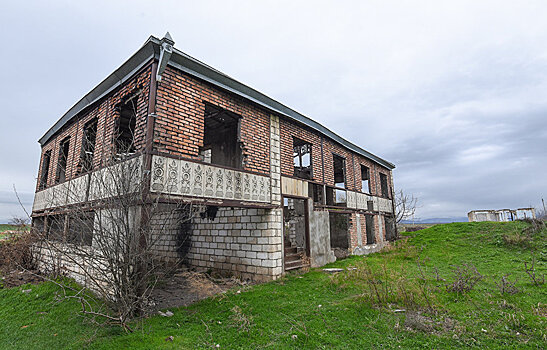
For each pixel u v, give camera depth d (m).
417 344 4.37
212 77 7.74
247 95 8.86
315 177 11.95
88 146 9.52
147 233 5.47
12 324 5.48
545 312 5.38
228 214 10.14
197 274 9.72
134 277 5.22
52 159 11.84
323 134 12.68
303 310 5.83
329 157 13.20
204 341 4.54
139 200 5.66
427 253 12.85
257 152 9.16
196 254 10.88
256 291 7.32
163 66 6.50
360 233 14.75
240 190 8.15
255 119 9.30
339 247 15.55
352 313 5.59
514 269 8.94
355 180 15.26
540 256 10.28
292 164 10.67
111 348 4.22
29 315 5.90
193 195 6.79
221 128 11.84
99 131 8.38
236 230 9.83
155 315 5.69
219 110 8.75
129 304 5.01
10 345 4.56
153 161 6.06
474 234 14.99
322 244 11.30
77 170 9.21
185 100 7.12
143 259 5.33
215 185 7.41
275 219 9.23
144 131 6.36
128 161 6.30
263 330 4.93
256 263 9.13
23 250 10.94
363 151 16.12
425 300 6.14
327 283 7.89
